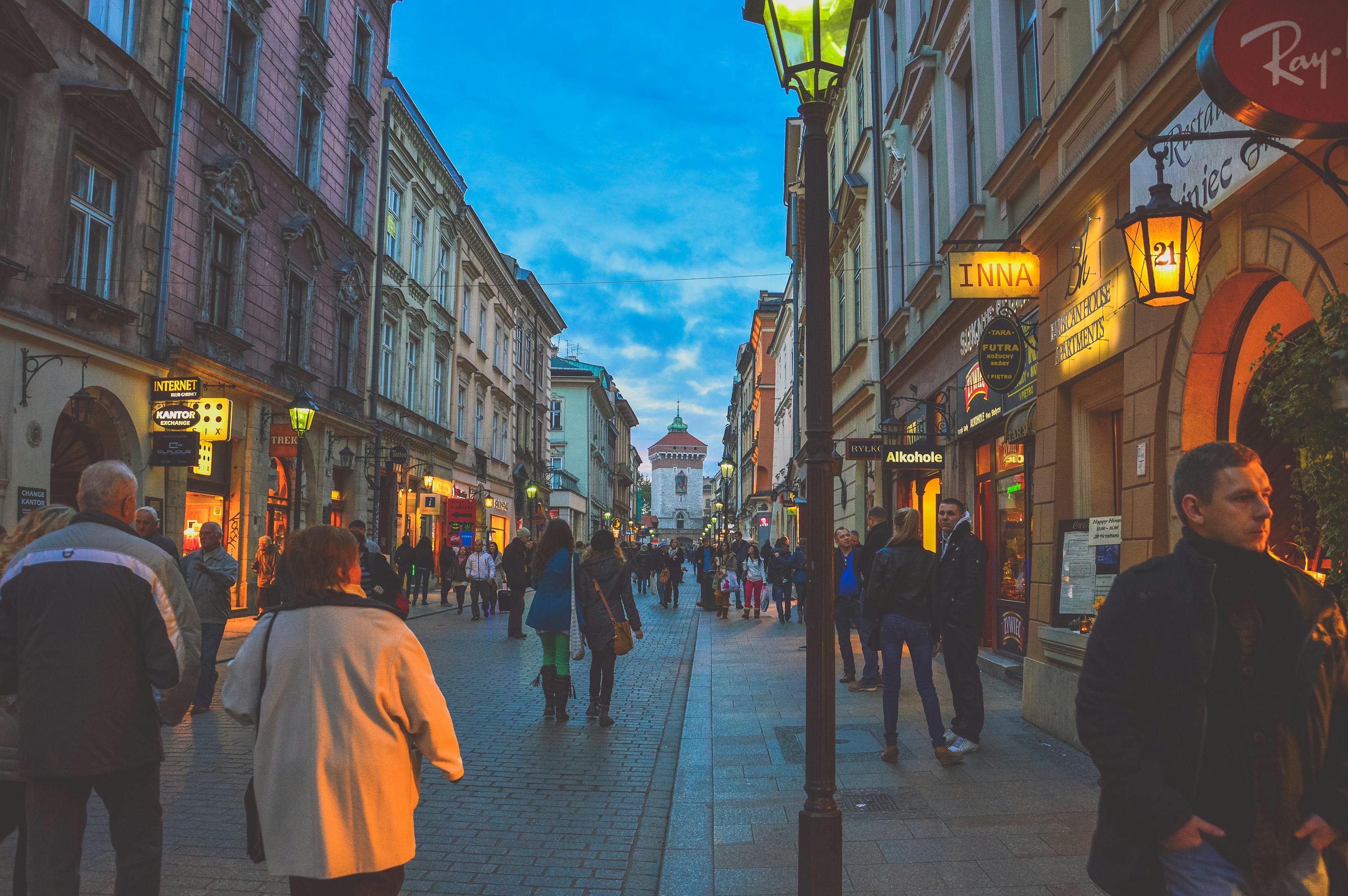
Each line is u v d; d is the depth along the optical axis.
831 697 3.76
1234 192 4.85
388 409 25.22
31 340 11.33
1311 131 3.40
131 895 3.14
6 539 3.57
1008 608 10.48
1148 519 5.99
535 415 47.72
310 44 20.06
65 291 11.76
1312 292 4.31
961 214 12.53
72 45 12.16
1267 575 2.17
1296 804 2.05
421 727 2.68
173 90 14.66
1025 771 5.89
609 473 79.75
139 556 3.20
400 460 24.33
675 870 4.27
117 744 3.06
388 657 2.64
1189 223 4.58
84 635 3.04
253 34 17.55
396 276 25.80
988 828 4.73
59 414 11.86
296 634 2.63
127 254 13.47
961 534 6.46
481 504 35.19
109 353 12.70
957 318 12.30
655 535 111.31
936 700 6.12
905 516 6.45
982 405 11.30
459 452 32.84
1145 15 6.09
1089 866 2.26
